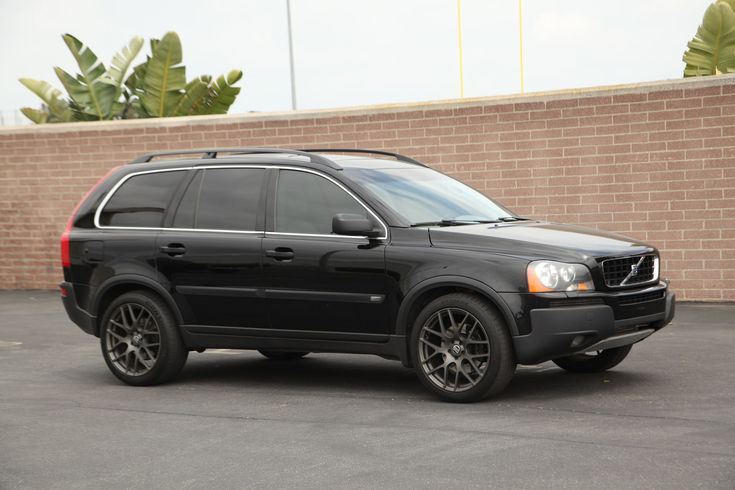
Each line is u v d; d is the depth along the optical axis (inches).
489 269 279.9
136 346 336.2
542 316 274.1
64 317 544.4
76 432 261.0
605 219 555.8
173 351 330.0
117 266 338.3
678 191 539.2
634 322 288.4
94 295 343.6
